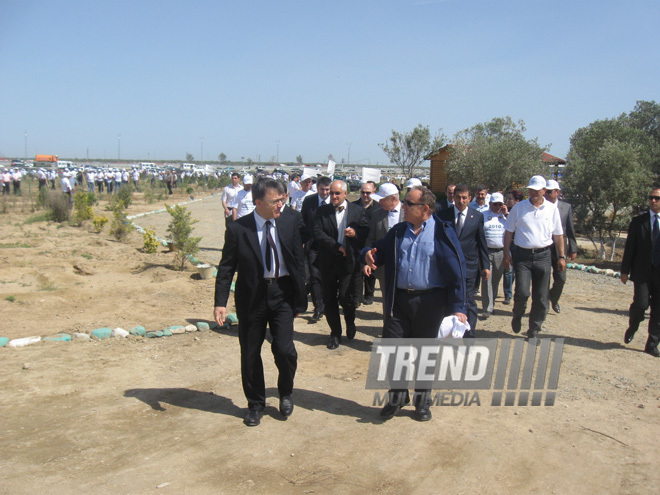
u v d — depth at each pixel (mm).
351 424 4543
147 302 8625
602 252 16531
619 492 3557
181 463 3885
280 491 3533
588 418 4668
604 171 15961
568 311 8516
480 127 27969
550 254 6680
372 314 8445
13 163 92062
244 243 4414
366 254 4684
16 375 5559
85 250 13188
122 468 3807
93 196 25641
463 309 4340
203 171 81375
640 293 6422
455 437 4309
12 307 7980
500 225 8156
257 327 4504
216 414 4754
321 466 3852
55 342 6617
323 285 6609
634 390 5324
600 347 6711
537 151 25766
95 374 5656
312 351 6566
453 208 6824
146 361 6094
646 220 6359
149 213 26047
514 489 3586
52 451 4039
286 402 4699
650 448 4141
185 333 7148
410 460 3943
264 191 4375
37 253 12320
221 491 3529
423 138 39812
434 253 4398
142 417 4672
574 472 3795
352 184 49875
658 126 42719
